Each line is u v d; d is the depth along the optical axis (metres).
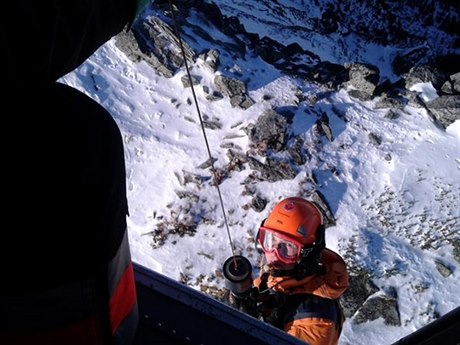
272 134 17.69
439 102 19.33
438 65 22.97
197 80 18.73
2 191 1.39
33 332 1.48
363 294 15.30
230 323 2.76
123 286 1.64
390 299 15.30
